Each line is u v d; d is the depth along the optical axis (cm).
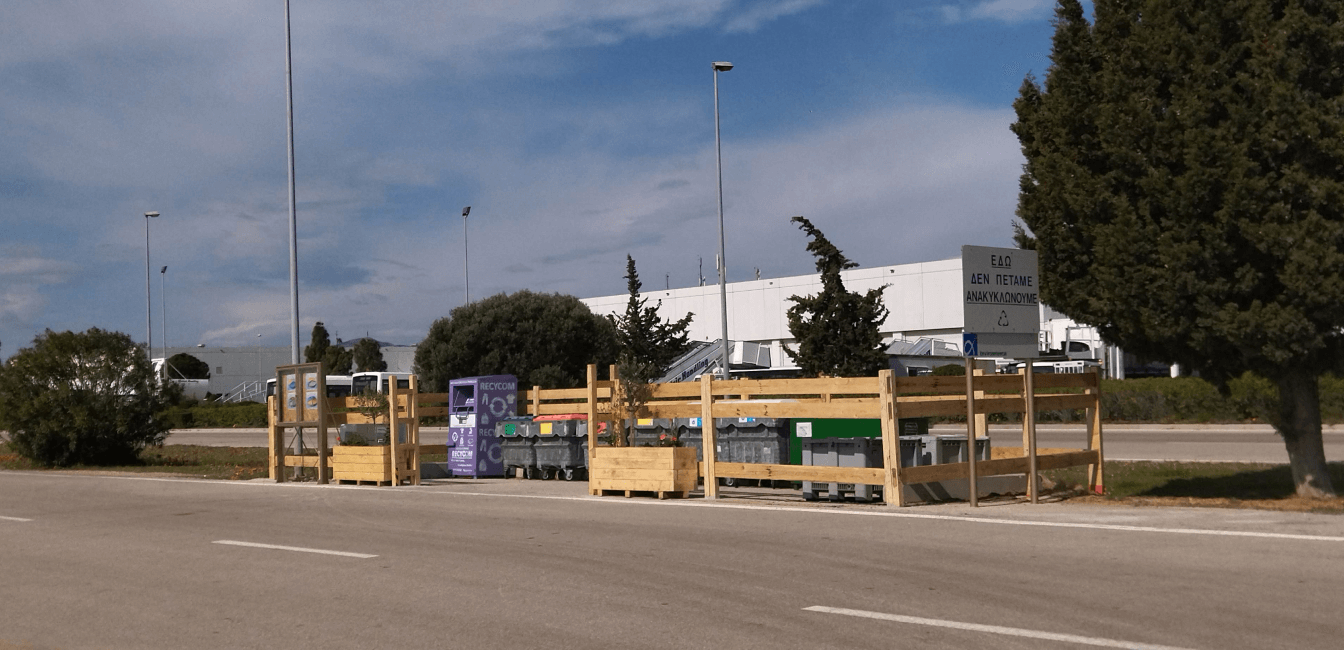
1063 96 1345
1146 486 1612
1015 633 637
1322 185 1117
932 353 4791
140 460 2997
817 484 1440
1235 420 3344
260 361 9850
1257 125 1158
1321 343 1155
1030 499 1369
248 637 695
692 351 4775
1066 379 1441
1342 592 723
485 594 811
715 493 1480
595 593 801
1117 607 696
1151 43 1220
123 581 918
